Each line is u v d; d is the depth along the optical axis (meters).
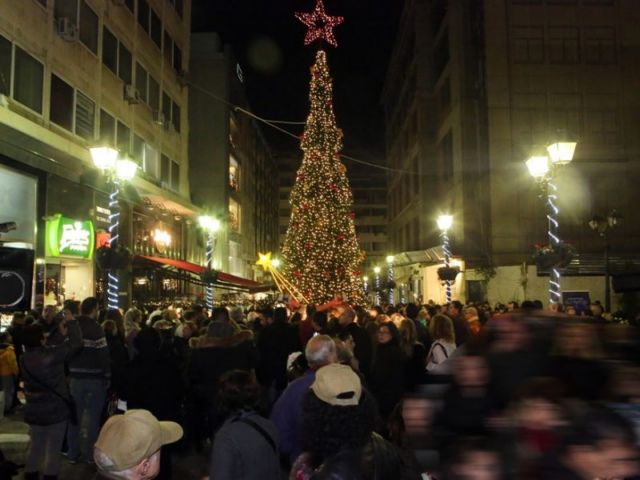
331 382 2.73
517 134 35.34
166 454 6.28
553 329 1.46
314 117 31.64
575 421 1.39
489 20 36.03
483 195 37.06
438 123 49.06
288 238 31.22
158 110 31.20
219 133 47.16
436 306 16.95
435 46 49.72
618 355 1.43
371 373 7.39
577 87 35.66
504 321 1.50
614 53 35.94
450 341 7.75
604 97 35.62
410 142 57.50
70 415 7.27
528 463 1.38
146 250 30.00
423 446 1.48
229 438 3.82
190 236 38.88
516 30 35.94
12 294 11.74
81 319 8.59
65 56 21.09
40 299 18.86
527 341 1.46
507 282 33.75
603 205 34.97
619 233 34.72
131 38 28.19
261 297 48.53
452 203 43.34
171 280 33.75
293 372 7.27
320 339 5.28
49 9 20.00
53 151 19.03
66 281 21.59
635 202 35.03
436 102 50.03
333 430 2.65
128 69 27.80
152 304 26.09
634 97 35.59
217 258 45.41
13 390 12.11
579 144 35.34
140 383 6.72
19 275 11.91
